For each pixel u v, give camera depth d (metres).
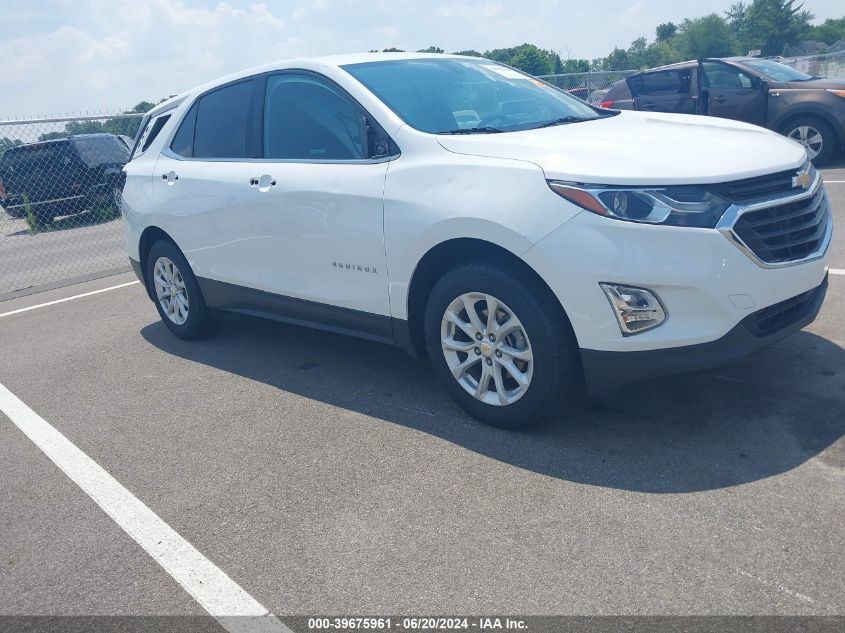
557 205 3.28
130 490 3.62
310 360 5.16
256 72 4.94
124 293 8.10
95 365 5.59
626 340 3.24
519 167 3.44
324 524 3.14
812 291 3.61
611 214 3.18
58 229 11.76
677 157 3.38
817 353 4.25
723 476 3.16
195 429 4.24
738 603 2.43
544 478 3.30
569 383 3.53
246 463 3.76
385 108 4.08
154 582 2.89
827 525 2.77
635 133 3.88
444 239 3.62
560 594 2.56
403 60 4.66
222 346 5.69
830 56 23.06
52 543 3.24
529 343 3.49
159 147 5.72
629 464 3.33
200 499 3.46
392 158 3.96
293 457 3.77
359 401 4.36
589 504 3.07
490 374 3.74
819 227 3.60
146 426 4.36
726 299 3.16
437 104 4.22
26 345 6.36
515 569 2.72
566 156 3.43
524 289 3.43
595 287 3.22
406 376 4.68
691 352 3.21
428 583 2.70
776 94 10.87
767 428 3.50
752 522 2.83
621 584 2.58
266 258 4.72
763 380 3.98
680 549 2.73
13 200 11.48
